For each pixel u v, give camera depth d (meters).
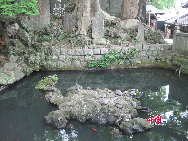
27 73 9.22
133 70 10.63
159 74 9.90
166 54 11.27
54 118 5.15
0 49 9.77
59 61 10.20
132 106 5.93
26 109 6.07
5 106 6.29
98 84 8.49
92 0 11.78
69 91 7.11
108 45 10.83
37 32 10.59
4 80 7.58
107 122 5.23
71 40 10.82
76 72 10.17
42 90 7.50
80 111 5.51
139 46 10.89
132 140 4.51
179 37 10.30
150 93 7.52
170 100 6.85
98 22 10.88
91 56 10.33
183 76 9.39
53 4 12.89
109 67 10.70
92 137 4.63
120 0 13.30
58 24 11.84
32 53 9.70
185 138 4.54
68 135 4.72
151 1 25.19
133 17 12.72
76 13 11.88
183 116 5.63
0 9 9.86
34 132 4.83
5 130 4.91
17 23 10.02
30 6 10.15
